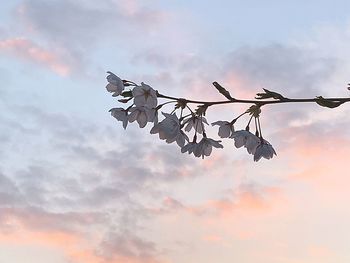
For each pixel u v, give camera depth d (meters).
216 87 0.51
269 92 0.49
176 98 0.53
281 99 0.50
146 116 0.57
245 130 0.64
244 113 0.52
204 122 0.60
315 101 0.49
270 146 0.63
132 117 0.57
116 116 0.57
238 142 0.63
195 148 0.61
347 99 0.49
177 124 0.58
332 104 0.49
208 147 0.61
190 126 0.59
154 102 0.54
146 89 0.54
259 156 0.63
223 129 0.64
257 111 0.52
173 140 0.59
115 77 0.54
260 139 0.63
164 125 0.58
